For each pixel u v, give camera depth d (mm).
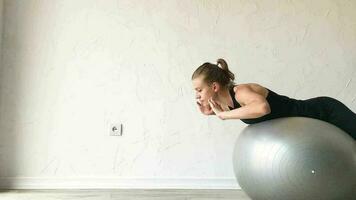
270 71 2166
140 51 2164
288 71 2168
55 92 2146
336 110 1625
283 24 2176
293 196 1421
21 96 2133
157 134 2150
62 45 2154
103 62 2160
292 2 2172
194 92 2158
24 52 2145
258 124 1587
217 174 2150
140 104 2154
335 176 1381
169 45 2166
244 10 2176
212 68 1629
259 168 1455
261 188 1479
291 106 1644
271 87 2162
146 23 2172
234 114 1528
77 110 2146
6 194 1958
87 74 2154
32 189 2084
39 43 2148
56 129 2137
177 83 2162
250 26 2176
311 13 2156
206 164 2152
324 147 1395
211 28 2172
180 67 2162
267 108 1477
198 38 2168
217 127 2154
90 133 2145
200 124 2154
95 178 2129
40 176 2121
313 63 2174
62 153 2133
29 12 2154
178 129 2154
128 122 2148
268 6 2158
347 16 2158
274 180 1423
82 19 2168
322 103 1664
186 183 2139
